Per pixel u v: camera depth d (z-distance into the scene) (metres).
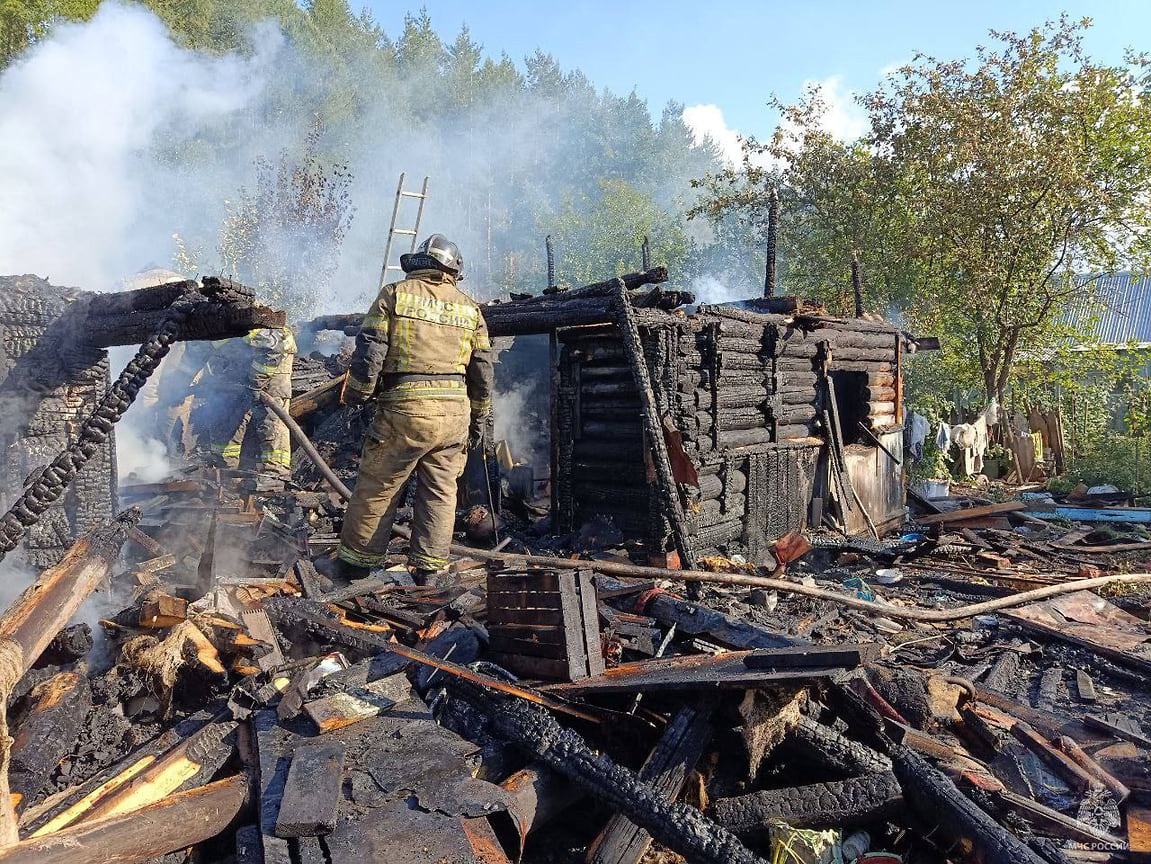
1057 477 16.05
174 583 5.47
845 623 6.02
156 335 3.71
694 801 3.16
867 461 10.78
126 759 2.91
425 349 4.16
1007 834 2.83
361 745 2.96
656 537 7.20
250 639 3.64
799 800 3.10
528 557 4.96
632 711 3.43
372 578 4.87
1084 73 16.98
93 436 3.45
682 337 7.43
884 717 3.73
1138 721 4.58
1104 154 16.81
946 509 12.82
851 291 19.89
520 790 2.87
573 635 3.55
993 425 17.44
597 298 7.18
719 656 3.68
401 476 4.34
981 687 4.97
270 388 9.46
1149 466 14.02
